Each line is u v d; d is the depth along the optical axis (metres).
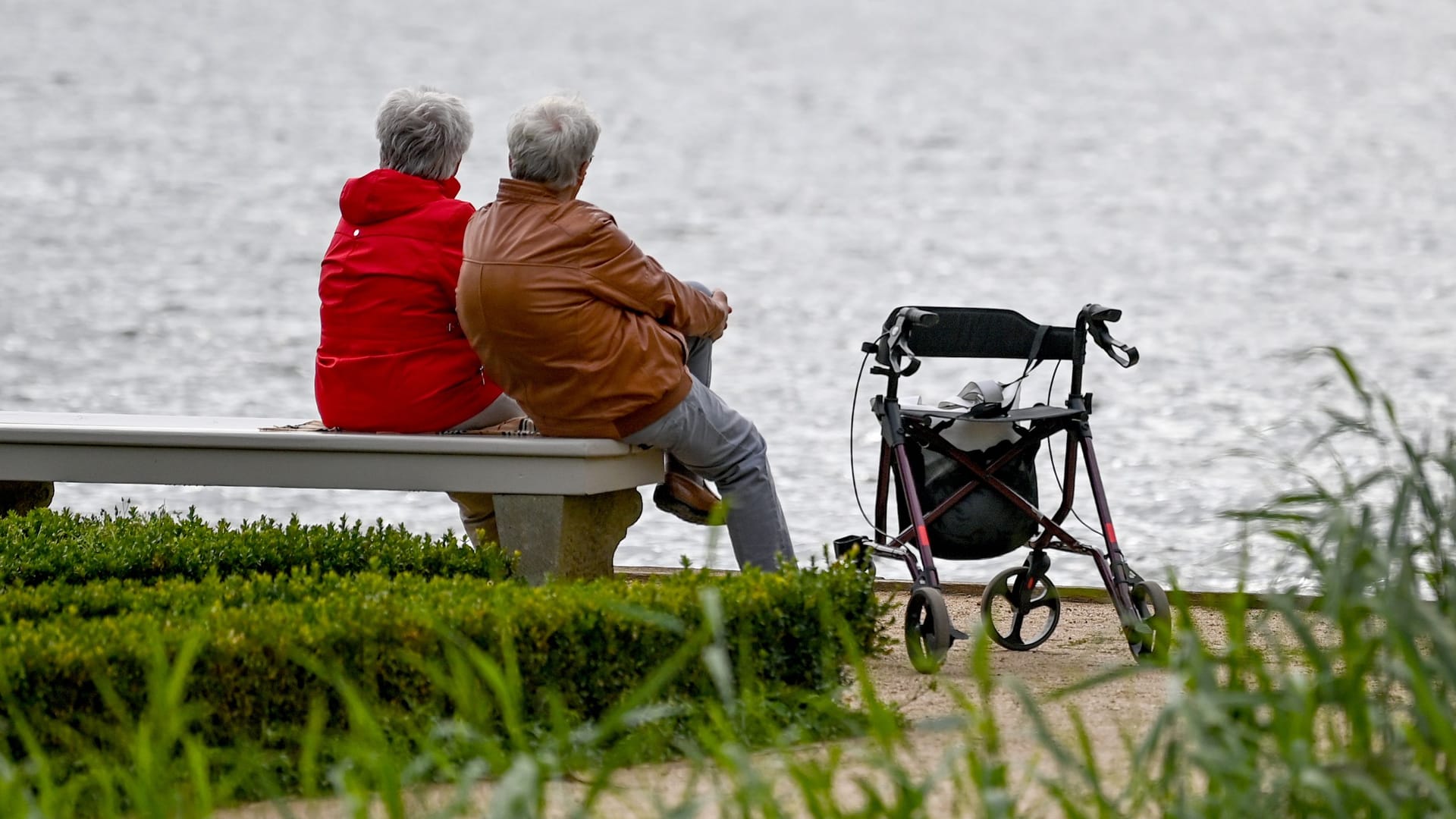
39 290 90.44
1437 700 12.66
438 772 14.97
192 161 186.62
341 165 187.88
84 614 17.77
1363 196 159.25
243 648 15.54
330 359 22.77
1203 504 39.38
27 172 167.62
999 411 21.19
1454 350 69.25
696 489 22.56
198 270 103.00
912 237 134.00
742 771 12.32
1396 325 79.00
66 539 21.33
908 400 22.47
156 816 12.10
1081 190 172.12
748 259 119.94
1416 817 11.99
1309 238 126.00
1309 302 89.69
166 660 15.21
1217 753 11.96
